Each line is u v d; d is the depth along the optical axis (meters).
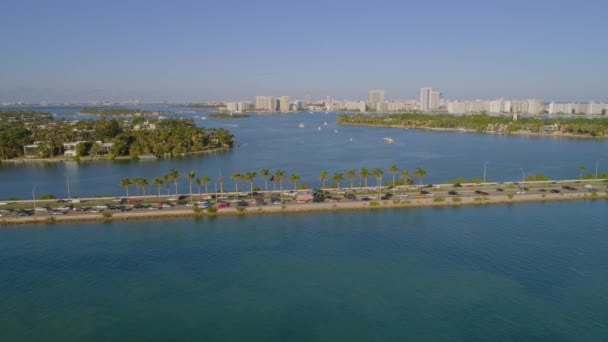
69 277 125.50
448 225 163.25
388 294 115.69
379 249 142.50
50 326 103.50
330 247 144.25
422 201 189.25
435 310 108.56
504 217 172.00
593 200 196.62
